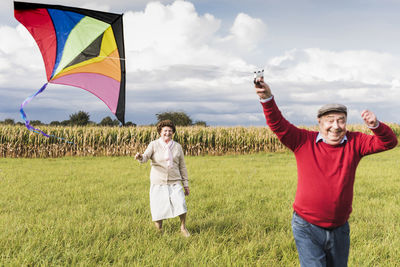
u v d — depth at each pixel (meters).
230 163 14.83
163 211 4.46
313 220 2.27
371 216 5.35
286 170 12.02
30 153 18.38
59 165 14.09
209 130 20.55
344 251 2.38
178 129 20.73
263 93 2.13
